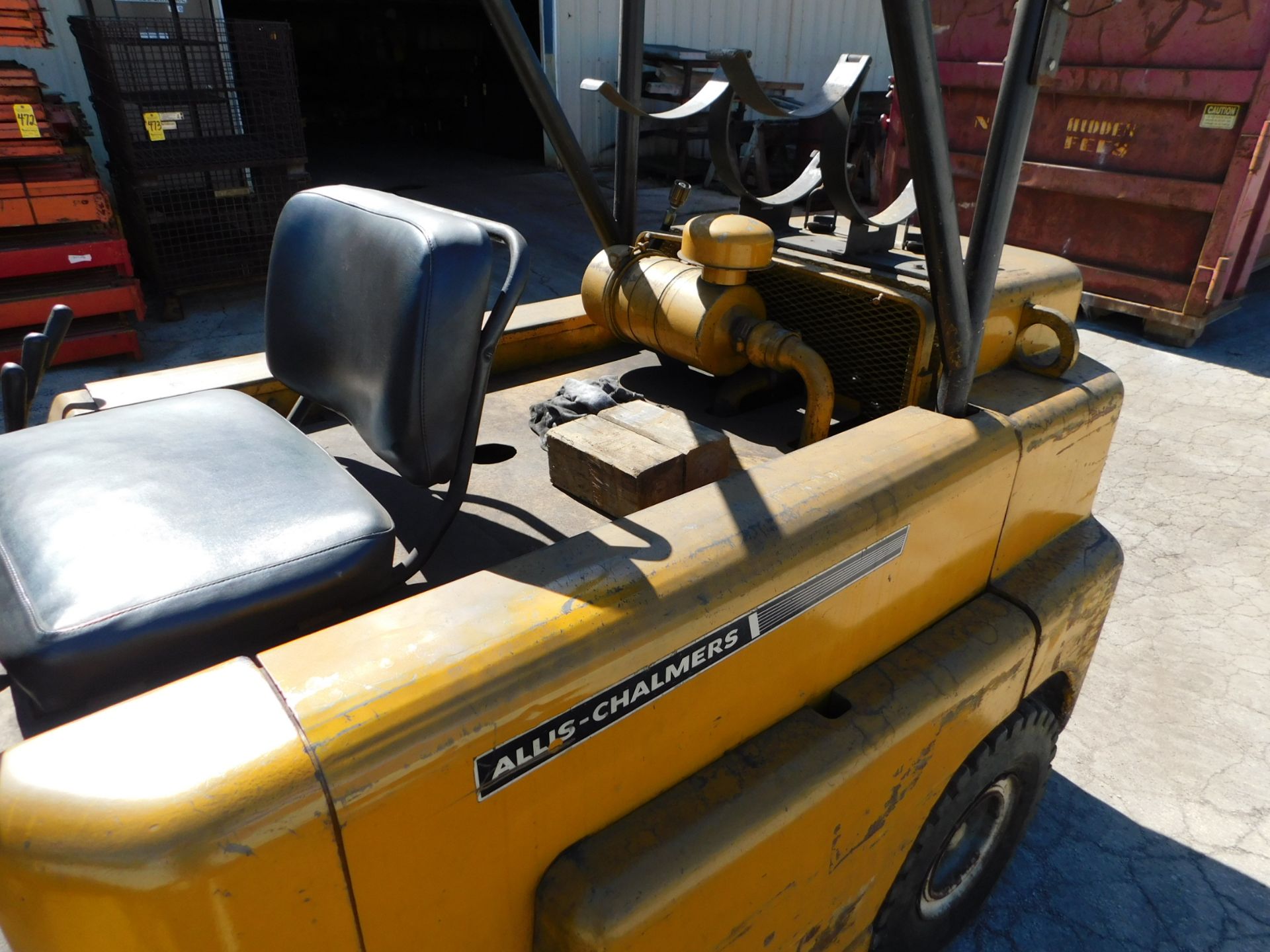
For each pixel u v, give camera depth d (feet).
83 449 4.10
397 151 43.57
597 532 3.67
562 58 34.22
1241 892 7.07
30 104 16.22
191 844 2.31
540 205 31.12
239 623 3.24
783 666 4.06
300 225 5.01
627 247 6.32
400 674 2.81
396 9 50.60
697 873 3.52
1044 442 5.24
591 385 6.14
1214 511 12.66
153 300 21.62
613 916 3.27
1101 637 10.03
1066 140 19.02
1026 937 6.69
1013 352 5.85
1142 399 16.35
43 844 2.27
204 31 22.21
